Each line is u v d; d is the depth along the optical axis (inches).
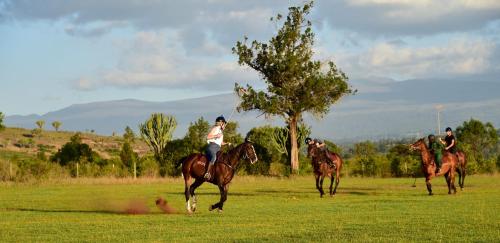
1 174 1891.0
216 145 898.7
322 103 2605.8
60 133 5349.4
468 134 2925.7
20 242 608.1
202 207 1004.6
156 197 1236.5
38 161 2010.3
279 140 2551.7
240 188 1549.0
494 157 2358.5
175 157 2219.5
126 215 871.7
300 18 2635.3
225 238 615.5
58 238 633.0
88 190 1491.1
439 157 1183.6
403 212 840.3
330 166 1217.4
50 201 1151.6
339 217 791.7
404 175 2202.3
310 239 599.5
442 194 1211.9
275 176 2273.6
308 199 1152.2
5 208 1016.9
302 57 2603.3
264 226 708.7
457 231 633.6
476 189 1364.4
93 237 636.1
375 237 603.5
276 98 2539.4
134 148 4598.9
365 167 2298.2
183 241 600.7
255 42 2637.8
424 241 576.7
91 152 2431.1
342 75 2640.3
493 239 579.8
